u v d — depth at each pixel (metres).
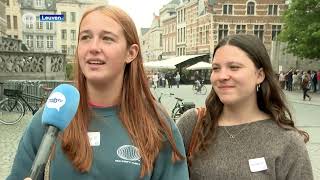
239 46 2.12
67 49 73.94
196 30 54.53
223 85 2.14
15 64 15.27
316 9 26.41
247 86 2.13
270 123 2.18
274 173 2.06
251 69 2.13
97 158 1.62
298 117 14.08
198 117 2.26
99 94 1.73
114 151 1.64
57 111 1.30
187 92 30.33
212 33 48.62
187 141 2.27
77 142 1.60
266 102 2.21
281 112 2.20
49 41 72.38
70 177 1.60
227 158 2.11
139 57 1.80
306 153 2.09
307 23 26.48
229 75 2.12
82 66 1.68
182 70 48.75
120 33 1.68
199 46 53.28
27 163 1.61
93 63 1.65
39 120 1.64
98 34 1.65
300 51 26.94
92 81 1.68
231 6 48.28
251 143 2.12
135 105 1.75
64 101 1.32
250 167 2.06
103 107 1.73
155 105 1.81
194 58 48.72
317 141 9.23
